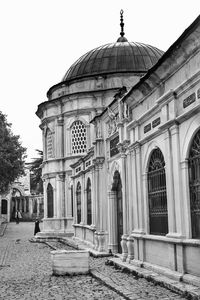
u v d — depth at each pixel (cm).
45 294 983
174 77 1039
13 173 3212
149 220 1209
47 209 3045
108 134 1700
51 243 2544
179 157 992
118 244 1650
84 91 2769
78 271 1243
